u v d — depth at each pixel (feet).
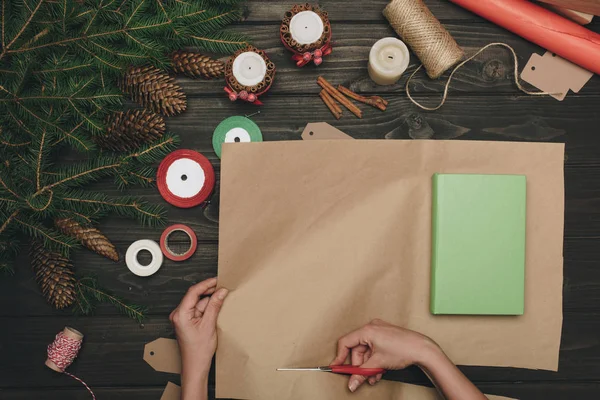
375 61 2.84
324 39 2.79
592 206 2.97
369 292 2.88
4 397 2.99
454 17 3.01
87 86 2.74
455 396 2.52
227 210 2.90
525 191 2.81
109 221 2.99
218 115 3.01
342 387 2.81
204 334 2.81
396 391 2.83
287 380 2.81
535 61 2.99
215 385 2.95
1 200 2.70
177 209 3.00
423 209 2.89
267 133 3.01
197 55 2.93
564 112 2.98
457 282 2.80
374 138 2.99
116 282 3.00
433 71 2.89
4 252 2.95
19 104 2.73
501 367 2.93
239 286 2.88
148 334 2.99
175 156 2.93
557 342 2.87
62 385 3.01
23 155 2.85
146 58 2.82
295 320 2.86
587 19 2.87
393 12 2.83
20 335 3.03
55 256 2.88
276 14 3.01
